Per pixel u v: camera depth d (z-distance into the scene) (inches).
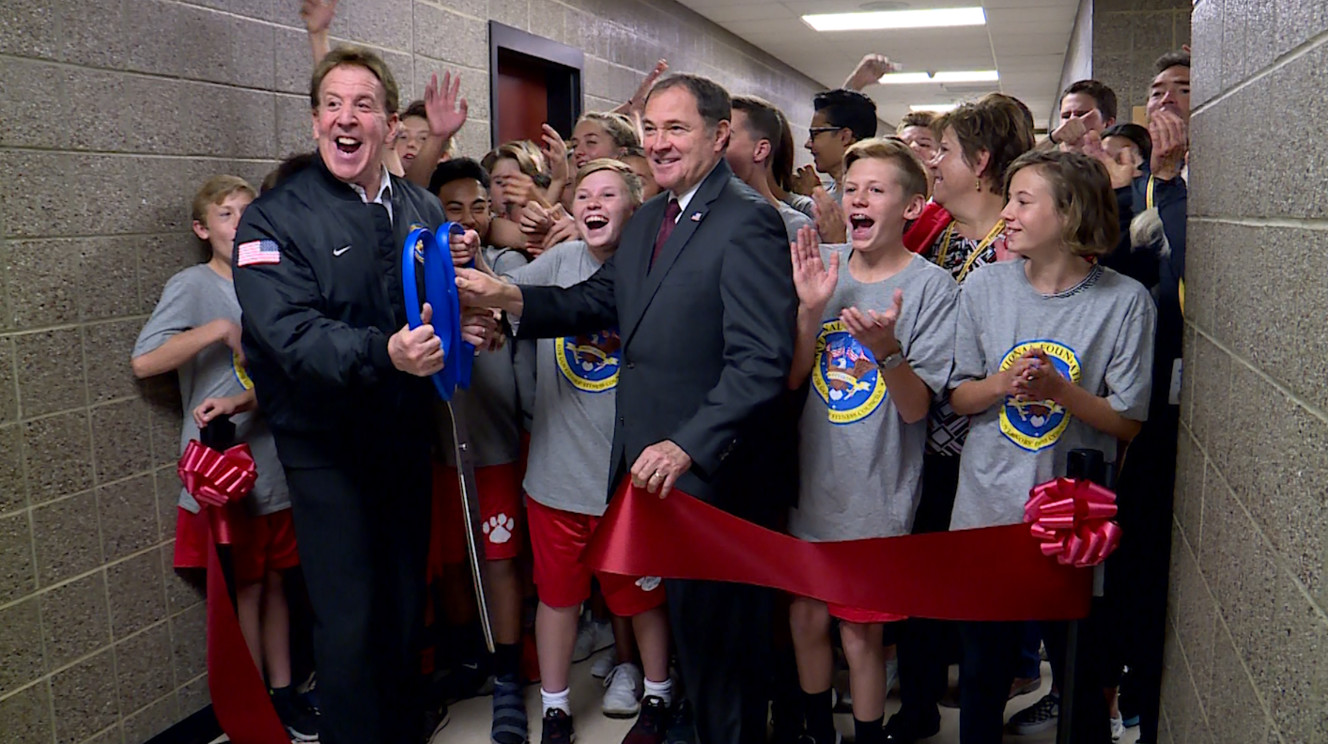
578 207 97.5
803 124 432.1
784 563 77.1
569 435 97.4
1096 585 73.6
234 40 114.1
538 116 220.2
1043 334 78.5
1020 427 78.4
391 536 92.2
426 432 93.3
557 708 100.3
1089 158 76.8
